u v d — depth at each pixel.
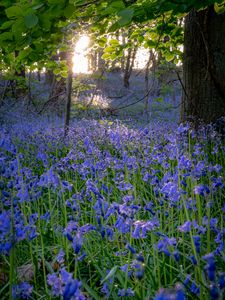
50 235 2.99
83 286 2.17
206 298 1.82
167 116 12.70
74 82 11.38
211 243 2.59
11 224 1.84
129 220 2.13
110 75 25.98
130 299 1.96
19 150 5.39
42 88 16.52
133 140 5.10
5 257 2.52
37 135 6.47
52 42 4.23
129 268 2.19
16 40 3.04
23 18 2.72
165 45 6.51
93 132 6.37
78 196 2.96
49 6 2.80
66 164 3.97
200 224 2.40
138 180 3.83
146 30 5.77
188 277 1.90
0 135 5.74
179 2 3.40
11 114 10.76
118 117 12.14
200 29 5.67
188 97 6.13
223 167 4.14
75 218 2.82
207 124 5.89
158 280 2.06
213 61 5.81
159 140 5.38
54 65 5.66
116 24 3.09
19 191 2.45
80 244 1.87
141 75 27.31
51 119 10.59
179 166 2.67
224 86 5.88
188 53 6.09
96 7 4.00
